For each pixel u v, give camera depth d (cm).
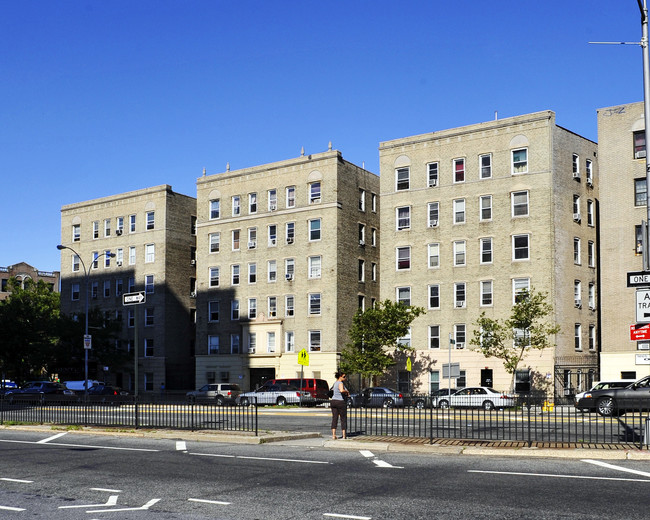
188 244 7225
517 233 5125
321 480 1322
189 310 7150
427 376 5391
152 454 1750
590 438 1906
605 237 4759
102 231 7456
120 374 7106
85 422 2652
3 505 1124
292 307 6025
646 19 1762
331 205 5897
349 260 6000
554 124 5128
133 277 7156
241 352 6262
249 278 6306
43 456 1739
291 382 4912
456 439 1939
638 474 1353
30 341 6688
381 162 5775
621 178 4741
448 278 5384
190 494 1196
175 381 6925
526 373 4978
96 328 6581
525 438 2061
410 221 5597
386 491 1200
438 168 5512
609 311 4703
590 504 1070
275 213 6206
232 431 2178
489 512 1022
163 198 7038
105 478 1383
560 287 5041
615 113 4800
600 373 4706
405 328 5112
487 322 4725
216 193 6600
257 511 1054
